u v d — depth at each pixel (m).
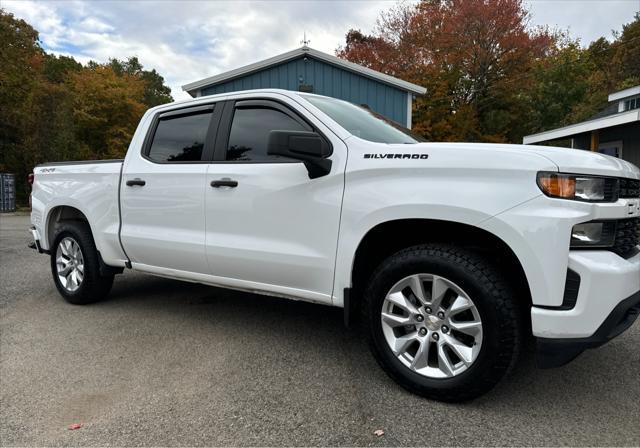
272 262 2.89
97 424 2.24
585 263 2.04
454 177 2.28
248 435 2.13
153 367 2.88
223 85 13.09
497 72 22.86
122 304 4.24
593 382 2.62
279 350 3.13
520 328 2.21
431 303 2.38
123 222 3.74
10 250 7.44
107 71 29.94
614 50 34.38
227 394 2.52
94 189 3.93
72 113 24.48
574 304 2.06
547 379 2.66
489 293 2.19
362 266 2.72
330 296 2.72
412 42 23.55
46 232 4.45
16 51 21.27
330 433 2.14
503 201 2.14
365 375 2.74
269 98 3.07
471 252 2.32
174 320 3.77
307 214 2.74
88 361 2.97
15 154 20.98
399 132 3.29
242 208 3.01
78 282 4.17
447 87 22.42
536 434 2.11
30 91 21.41
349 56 24.92
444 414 2.29
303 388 2.58
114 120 29.88
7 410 2.39
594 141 13.84
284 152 2.48
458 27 22.12
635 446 2.00
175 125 3.54
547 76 26.75
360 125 3.02
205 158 3.28
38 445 2.07
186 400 2.46
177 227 3.38
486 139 22.77
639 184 2.46
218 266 3.20
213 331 3.51
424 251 2.39
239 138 3.15
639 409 2.32
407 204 2.36
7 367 2.89
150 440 2.10
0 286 4.98
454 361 2.43
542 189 2.09
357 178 2.56
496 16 21.61
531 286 2.11
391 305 2.53
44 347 3.21
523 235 2.10
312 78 12.98
